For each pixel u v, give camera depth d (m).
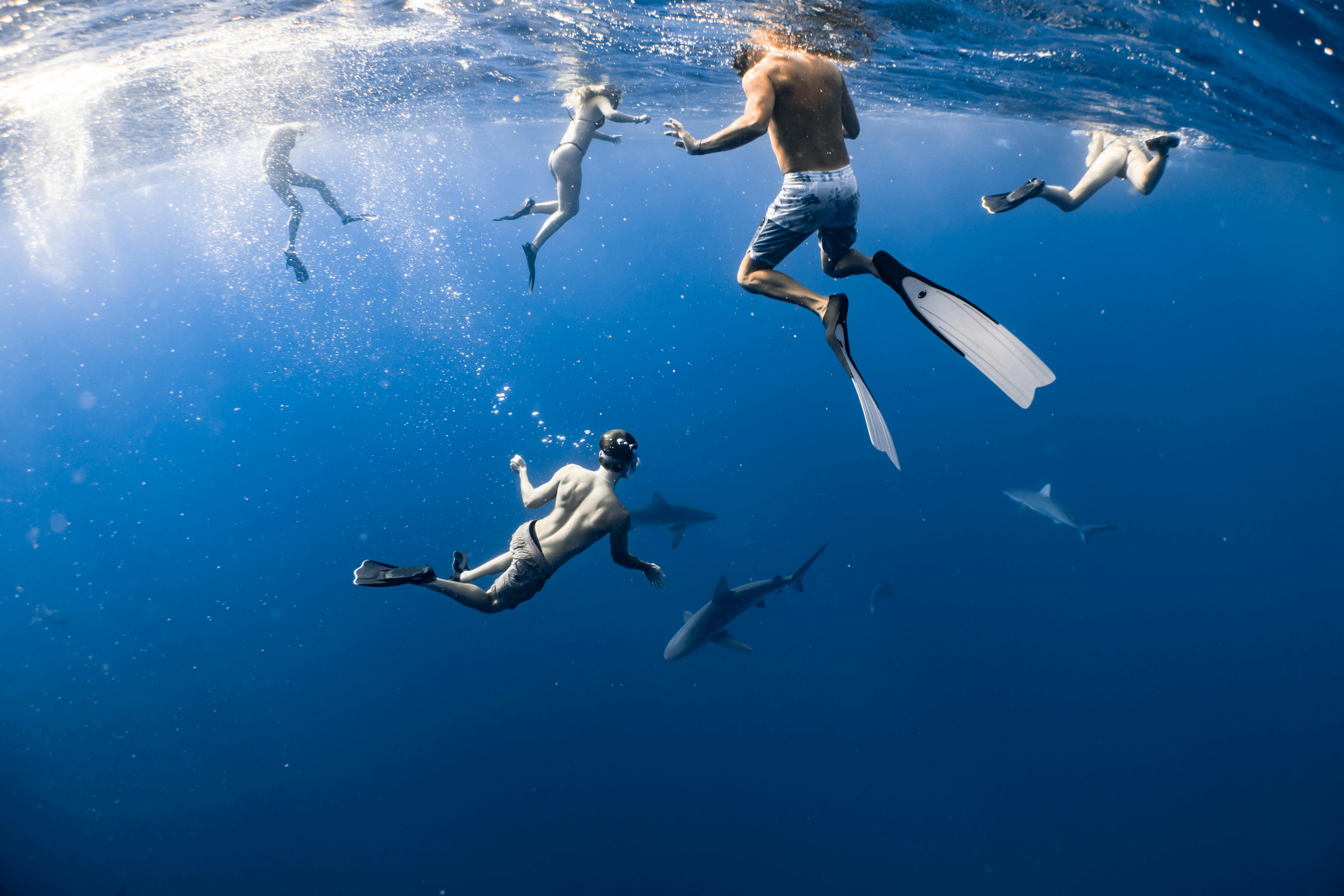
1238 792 10.34
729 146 2.24
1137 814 10.02
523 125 14.45
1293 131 8.08
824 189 2.30
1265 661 13.37
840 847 9.27
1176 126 8.78
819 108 2.32
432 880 8.02
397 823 8.60
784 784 10.14
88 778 8.75
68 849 7.83
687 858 8.70
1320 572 16.66
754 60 2.50
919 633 13.71
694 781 9.91
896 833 9.67
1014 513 18.34
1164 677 12.92
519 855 8.45
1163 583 16.25
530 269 7.23
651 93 9.57
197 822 8.30
